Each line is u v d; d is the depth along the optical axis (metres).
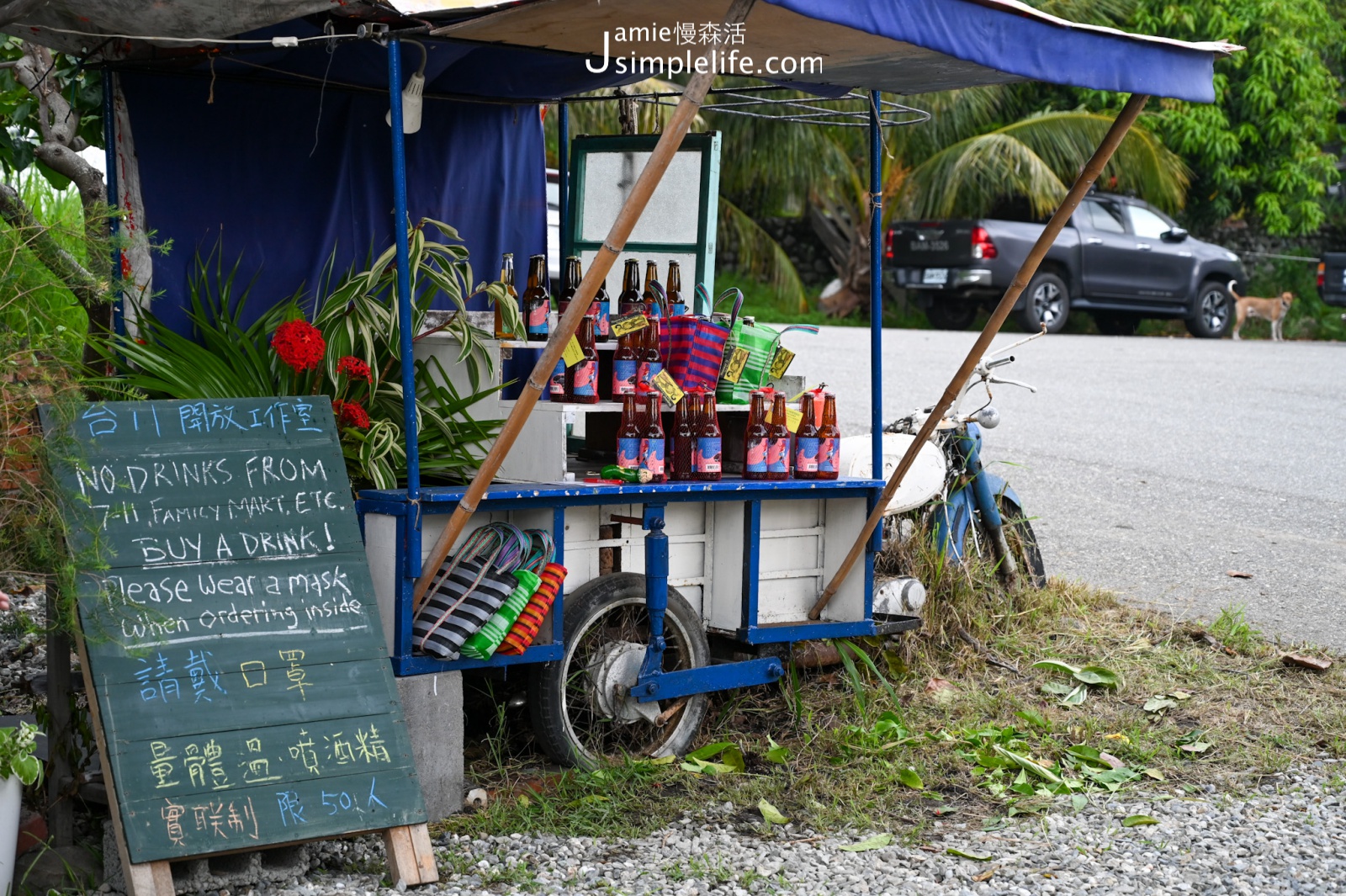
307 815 3.17
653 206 5.29
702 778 4.10
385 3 3.54
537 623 3.76
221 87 4.50
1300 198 20.59
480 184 5.25
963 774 4.21
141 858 2.96
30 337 3.34
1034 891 3.36
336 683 3.35
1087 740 4.53
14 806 3.05
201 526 3.39
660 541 4.06
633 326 4.06
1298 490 8.27
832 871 3.46
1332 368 13.85
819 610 4.61
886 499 4.45
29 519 3.13
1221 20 19.38
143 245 4.37
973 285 15.53
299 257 4.73
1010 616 5.52
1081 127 17.61
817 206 19.27
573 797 3.89
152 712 3.13
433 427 4.10
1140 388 11.86
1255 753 4.45
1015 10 3.74
